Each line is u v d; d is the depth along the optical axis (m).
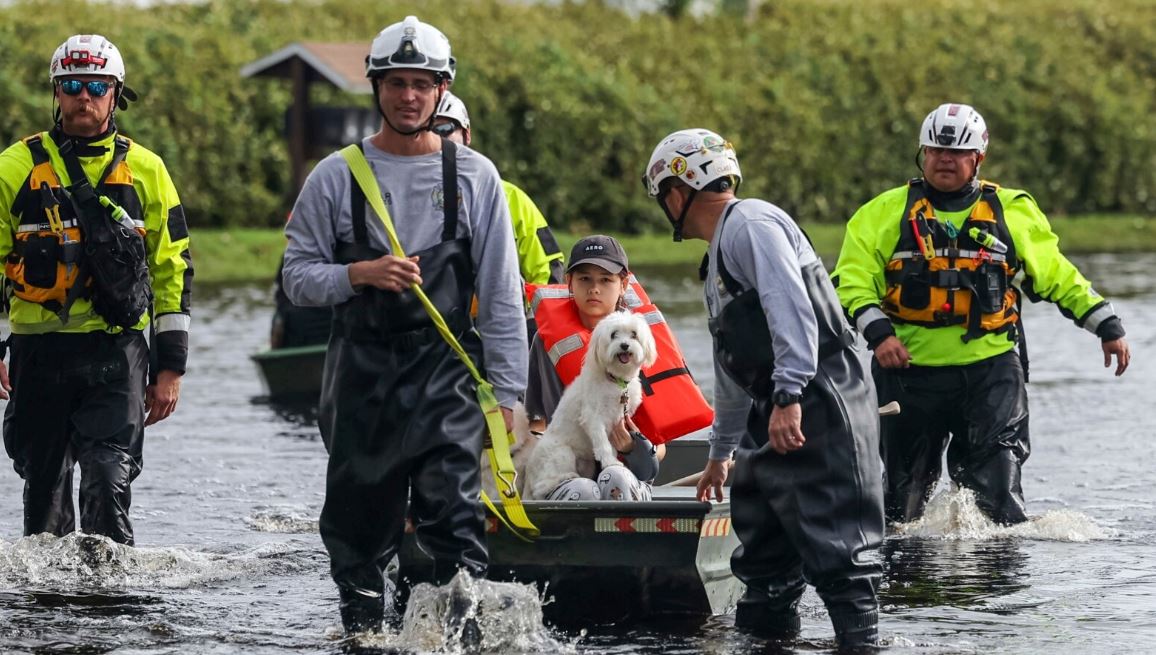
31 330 17.58
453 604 14.14
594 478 17.42
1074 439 27.41
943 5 95.19
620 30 84.12
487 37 75.19
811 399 13.89
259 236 65.56
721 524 15.60
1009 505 20.36
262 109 68.62
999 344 20.55
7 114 60.91
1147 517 21.16
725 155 14.44
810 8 92.62
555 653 14.26
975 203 20.53
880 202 20.73
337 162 14.22
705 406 17.89
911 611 15.98
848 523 13.94
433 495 14.05
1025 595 16.70
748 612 15.16
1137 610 16.00
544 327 18.33
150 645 14.73
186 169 65.69
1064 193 86.38
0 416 30.09
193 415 30.91
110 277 17.39
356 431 14.14
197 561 18.50
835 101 81.00
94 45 17.52
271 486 23.72
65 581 17.31
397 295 13.96
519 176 71.38
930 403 20.58
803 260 14.08
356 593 14.60
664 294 53.28
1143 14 97.81
